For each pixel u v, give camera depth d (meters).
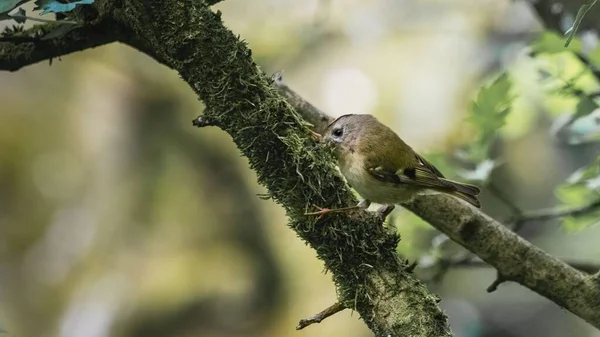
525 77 7.65
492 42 13.49
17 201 14.08
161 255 13.30
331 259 4.14
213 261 13.30
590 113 5.59
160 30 4.01
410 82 14.26
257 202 14.08
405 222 6.33
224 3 14.72
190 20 3.99
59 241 13.84
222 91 4.03
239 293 13.05
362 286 4.02
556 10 6.40
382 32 14.38
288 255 13.78
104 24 4.70
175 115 14.35
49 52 4.87
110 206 13.86
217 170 14.10
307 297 13.37
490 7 13.84
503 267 5.34
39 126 14.58
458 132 13.27
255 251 13.60
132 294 12.91
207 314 12.88
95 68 14.53
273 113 4.11
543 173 13.70
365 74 14.55
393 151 5.57
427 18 14.31
